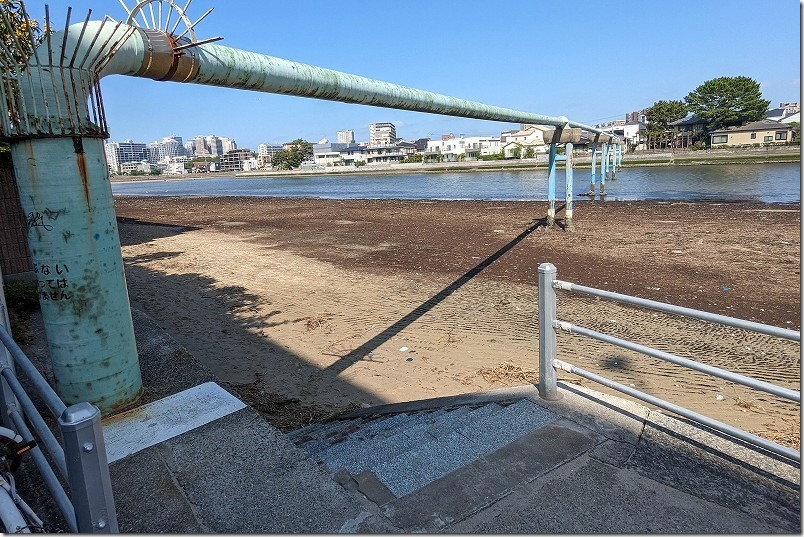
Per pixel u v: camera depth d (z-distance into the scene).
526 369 5.56
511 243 13.57
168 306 8.58
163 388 3.70
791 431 4.05
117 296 3.26
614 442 2.96
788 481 2.57
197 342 6.80
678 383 5.05
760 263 10.13
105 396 3.26
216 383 3.77
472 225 17.53
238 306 8.46
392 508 2.43
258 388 5.35
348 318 7.67
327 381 5.50
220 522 2.35
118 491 2.57
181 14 3.32
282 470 2.72
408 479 2.67
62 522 2.46
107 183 3.19
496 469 2.72
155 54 3.19
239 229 19.02
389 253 12.93
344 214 23.19
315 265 11.70
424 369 5.71
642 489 2.52
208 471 2.72
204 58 3.46
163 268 11.77
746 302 7.71
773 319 6.94
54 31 2.92
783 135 66.94
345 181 68.69
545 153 90.56
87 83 3.01
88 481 1.65
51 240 2.95
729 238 12.92
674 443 2.94
